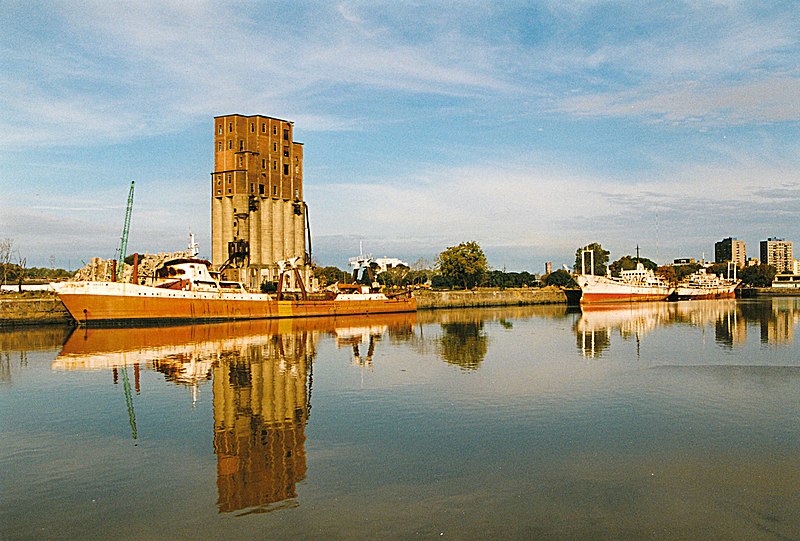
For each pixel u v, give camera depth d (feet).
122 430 108.27
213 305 355.36
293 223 557.33
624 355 196.03
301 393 138.31
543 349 216.13
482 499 74.64
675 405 120.47
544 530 66.33
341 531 66.64
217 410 122.31
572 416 112.57
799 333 265.95
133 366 181.06
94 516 71.61
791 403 121.60
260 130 531.09
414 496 75.77
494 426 106.63
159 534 66.85
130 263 565.94
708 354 195.93
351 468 86.17
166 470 86.69
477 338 260.21
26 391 143.95
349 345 235.61
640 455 89.92
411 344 238.27
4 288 435.94
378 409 120.98
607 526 67.21
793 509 71.05
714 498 74.33
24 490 79.82
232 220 514.27
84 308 312.09
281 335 279.49
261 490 78.74
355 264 590.14
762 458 88.17
